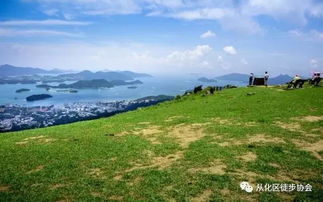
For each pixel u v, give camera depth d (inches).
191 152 914.1
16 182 761.0
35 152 1041.5
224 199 607.2
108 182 723.4
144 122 1578.5
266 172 735.1
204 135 1153.4
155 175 744.3
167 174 744.3
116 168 827.4
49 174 805.2
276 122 1286.9
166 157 902.4
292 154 852.6
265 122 1294.3
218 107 1823.3
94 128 1518.2
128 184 706.2
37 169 867.4
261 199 601.0
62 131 1482.5
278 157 829.2
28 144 1200.2
